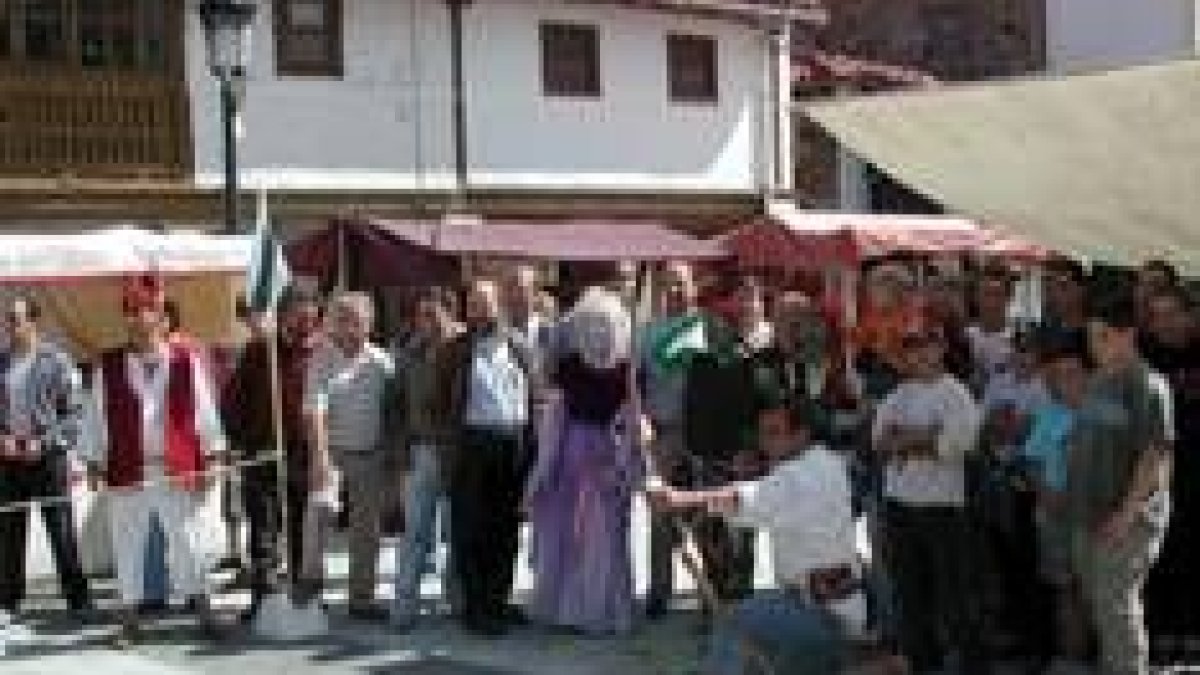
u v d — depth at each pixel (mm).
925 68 35688
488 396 11562
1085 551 9203
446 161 25734
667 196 28359
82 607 12859
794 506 9352
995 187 9742
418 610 12094
